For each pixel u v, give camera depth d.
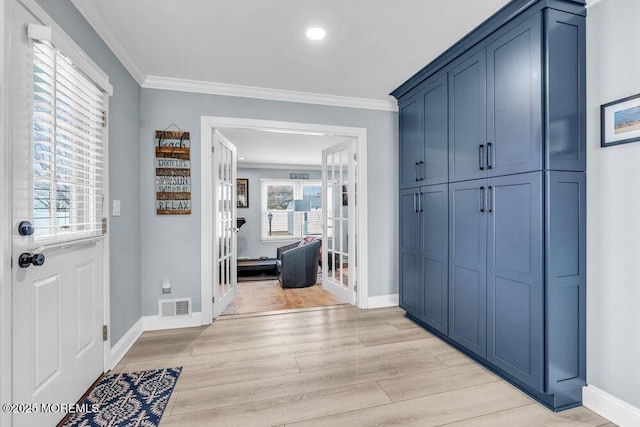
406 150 3.10
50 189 1.44
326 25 2.05
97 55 1.98
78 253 1.74
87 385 1.84
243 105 3.09
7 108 1.18
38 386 1.39
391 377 2.04
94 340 1.93
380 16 1.95
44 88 1.38
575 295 1.75
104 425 1.56
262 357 2.31
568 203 1.73
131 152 2.56
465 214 2.30
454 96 2.41
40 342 1.40
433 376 2.05
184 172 2.92
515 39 1.87
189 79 2.87
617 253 1.62
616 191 1.63
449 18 1.98
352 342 2.58
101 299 2.02
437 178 2.62
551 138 1.70
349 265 3.63
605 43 1.67
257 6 1.84
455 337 2.41
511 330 1.91
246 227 7.54
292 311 3.37
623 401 1.59
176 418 1.62
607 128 1.65
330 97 3.30
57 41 1.40
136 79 2.68
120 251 2.33
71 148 1.65
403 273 3.17
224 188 3.46
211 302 3.01
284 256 4.63
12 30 1.20
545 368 1.70
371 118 3.49
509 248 1.92
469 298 2.27
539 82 1.72
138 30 2.09
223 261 3.40
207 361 2.25
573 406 1.75
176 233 2.91
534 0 1.72
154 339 2.63
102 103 1.96
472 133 2.22
